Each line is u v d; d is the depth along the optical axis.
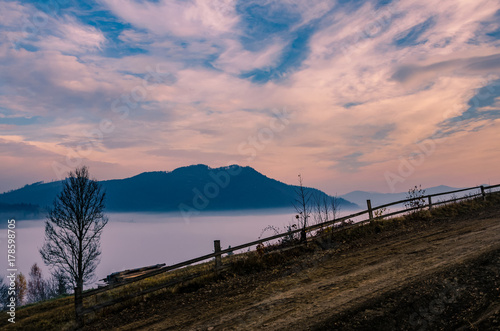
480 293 5.82
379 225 14.59
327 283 7.83
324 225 12.93
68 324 9.05
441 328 5.06
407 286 6.60
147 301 8.88
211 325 6.37
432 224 14.17
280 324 5.87
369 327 5.30
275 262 10.99
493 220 12.98
